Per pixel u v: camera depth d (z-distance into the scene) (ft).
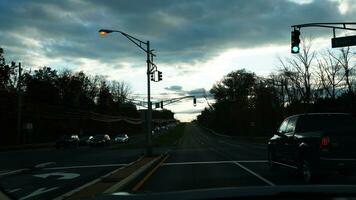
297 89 191.21
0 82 225.76
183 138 333.21
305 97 158.20
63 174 67.10
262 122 258.16
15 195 43.37
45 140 270.46
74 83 367.45
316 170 45.68
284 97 217.56
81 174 66.54
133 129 533.55
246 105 384.88
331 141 45.01
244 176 55.72
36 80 315.58
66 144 193.16
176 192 12.55
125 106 485.97
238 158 90.33
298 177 53.26
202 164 76.95
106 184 47.32
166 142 235.20
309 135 47.29
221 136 362.53
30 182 56.59
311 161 46.32
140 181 53.57
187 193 12.32
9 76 229.66
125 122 481.46
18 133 198.59
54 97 321.32
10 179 60.70
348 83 134.00
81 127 334.85
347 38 72.95
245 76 458.91
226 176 56.34
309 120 50.19
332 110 141.69
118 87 481.87
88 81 400.26
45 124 283.59
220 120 443.73
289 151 52.03
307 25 78.23
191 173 61.67
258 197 11.76
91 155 123.13
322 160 45.03
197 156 100.68
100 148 181.27
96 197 12.23
